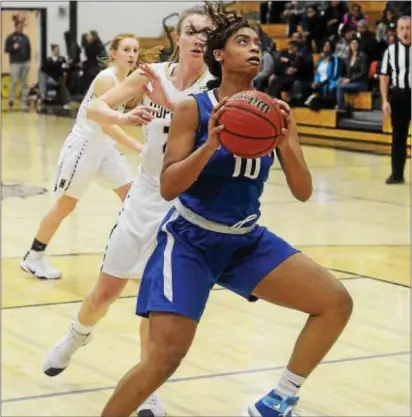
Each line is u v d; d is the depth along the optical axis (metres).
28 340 5.96
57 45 26.59
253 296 3.91
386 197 11.98
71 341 5.03
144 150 4.79
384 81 13.01
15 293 7.15
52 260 8.28
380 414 4.70
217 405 4.80
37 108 26.33
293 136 3.80
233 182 3.72
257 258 3.82
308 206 11.28
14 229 9.69
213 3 4.04
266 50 20.23
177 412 4.70
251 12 24.03
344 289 3.82
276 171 14.70
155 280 3.71
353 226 10.01
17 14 27.00
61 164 7.20
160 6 26.44
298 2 22.11
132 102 5.26
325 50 19.48
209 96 3.75
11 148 17.20
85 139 7.07
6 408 4.73
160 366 3.63
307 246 8.92
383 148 17.50
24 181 13.14
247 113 3.48
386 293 7.23
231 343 5.91
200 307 3.71
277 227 9.88
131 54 6.55
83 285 7.41
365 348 5.84
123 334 6.11
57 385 5.12
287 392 3.86
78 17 27.53
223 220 3.75
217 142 3.52
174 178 3.60
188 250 3.74
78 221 10.18
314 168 14.82
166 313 3.64
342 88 19.22
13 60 26.38
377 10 21.72
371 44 19.14
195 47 4.62
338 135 19.11
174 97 4.72
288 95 20.12
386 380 5.23
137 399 3.68
